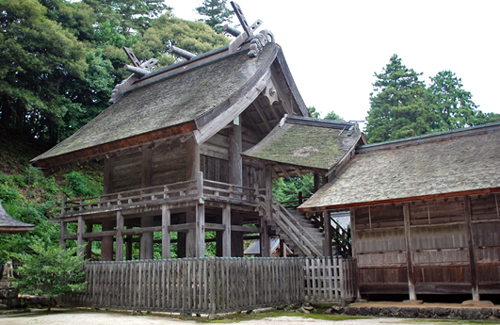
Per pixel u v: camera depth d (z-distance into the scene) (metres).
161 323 9.79
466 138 14.38
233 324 9.52
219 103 16.70
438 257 12.38
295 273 12.89
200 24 51.69
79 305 13.30
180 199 15.68
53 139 34.59
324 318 10.70
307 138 17.62
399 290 12.84
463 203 12.22
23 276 13.09
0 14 27.61
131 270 12.15
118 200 17.78
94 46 36.41
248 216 20.30
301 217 18.33
